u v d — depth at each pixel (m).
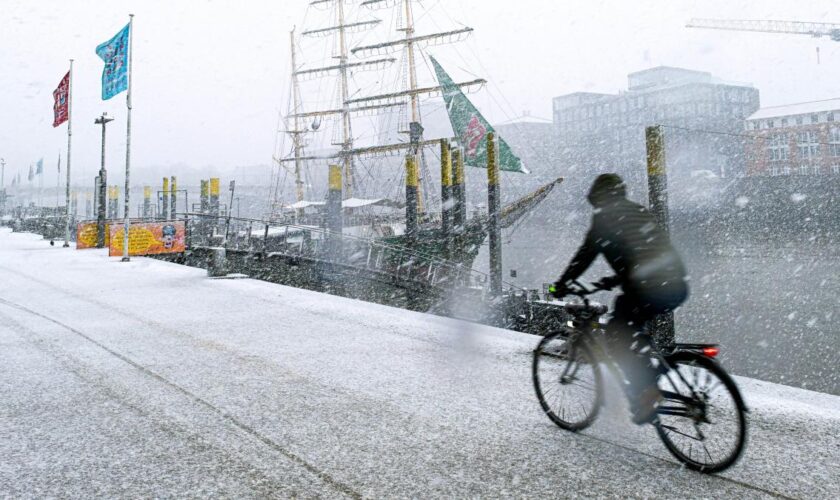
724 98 136.38
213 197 39.66
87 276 15.34
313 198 61.59
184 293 12.02
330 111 54.78
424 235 28.08
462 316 20.27
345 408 4.84
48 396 5.17
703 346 3.52
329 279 18.44
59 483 3.44
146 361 6.48
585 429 4.29
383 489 3.37
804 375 30.77
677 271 3.67
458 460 3.78
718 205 109.12
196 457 3.83
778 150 120.81
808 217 93.75
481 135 40.84
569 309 4.21
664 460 3.74
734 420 3.37
